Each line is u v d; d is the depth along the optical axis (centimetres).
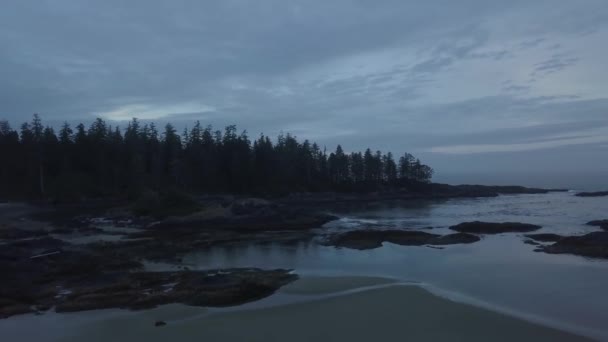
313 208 7706
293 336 1702
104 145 8775
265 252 3466
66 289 2405
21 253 3088
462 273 2619
